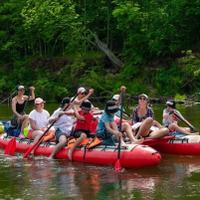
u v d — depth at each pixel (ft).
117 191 32.19
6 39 142.61
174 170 38.32
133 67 120.06
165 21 116.26
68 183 34.42
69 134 43.93
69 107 45.06
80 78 122.72
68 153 42.55
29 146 46.14
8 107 95.20
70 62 130.21
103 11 129.80
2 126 55.93
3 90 128.36
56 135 44.06
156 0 122.11
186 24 117.29
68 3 122.52
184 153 44.65
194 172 37.58
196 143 44.27
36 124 46.03
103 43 126.82
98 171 38.22
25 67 134.31
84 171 38.22
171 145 45.16
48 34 125.90
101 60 127.34
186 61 113.60
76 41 127.75
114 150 40.14
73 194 31.60
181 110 82.58
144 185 33.71
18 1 137.18
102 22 133.49
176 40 117.08
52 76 126.31
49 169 39.14
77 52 131.85
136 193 31.68
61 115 43.62
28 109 92.84
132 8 116.98
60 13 121.49
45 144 45.01
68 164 40.93
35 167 39.93
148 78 116.47
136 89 112.06
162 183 34.19
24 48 143.64
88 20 126.93
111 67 126.82
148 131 42.55
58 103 111.75
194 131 46.75
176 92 109.29
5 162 42.24
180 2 114.52
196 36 119.85
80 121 42.91
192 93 108.99
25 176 36.73
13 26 140.77
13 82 130.41
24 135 47.85
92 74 118.83
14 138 46.06
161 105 97.30
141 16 118.21
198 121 64.75
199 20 116.57
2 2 144.36
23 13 125.18
